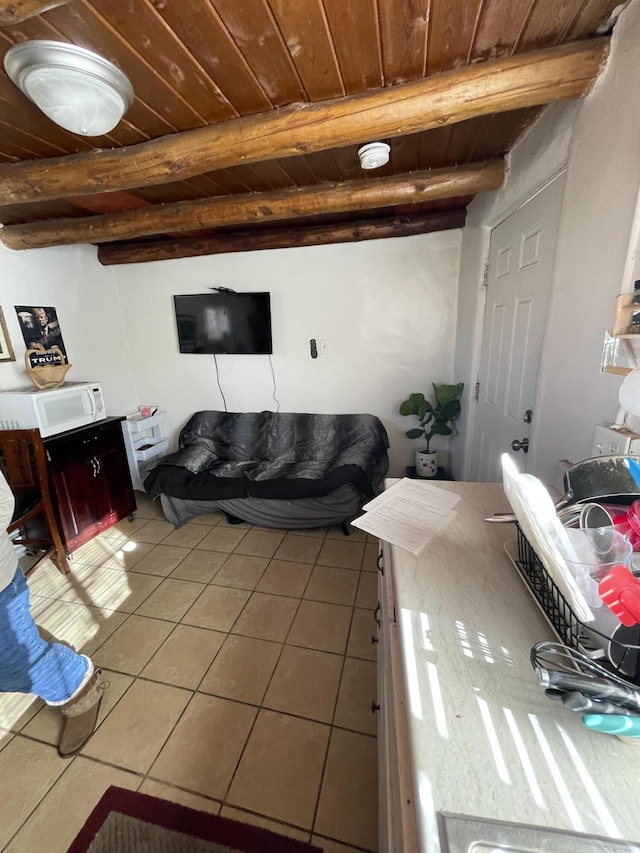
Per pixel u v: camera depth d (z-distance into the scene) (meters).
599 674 0.50
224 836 1.04
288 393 3.29
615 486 0.70
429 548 0.85
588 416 1.07
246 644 1.67
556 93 1.09
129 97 1.17
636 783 0.42
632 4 0.88
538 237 1.51
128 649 1.66
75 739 1.28
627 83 0.90
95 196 2.01
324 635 1.71
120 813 1.10
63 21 0.91
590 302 1.06
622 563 0.58
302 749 1.25
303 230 2.78
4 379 2.39
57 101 1.07
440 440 3.14
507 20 0.96
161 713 1.38
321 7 0.91
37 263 2.60
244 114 1.33
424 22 0.97
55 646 1.28
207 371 3.40
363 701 1.40
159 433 3.55
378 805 1.07
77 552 2.42
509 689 0.53
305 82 1.18
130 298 3.35
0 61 1.03
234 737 1.29
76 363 2.92
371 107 1.22
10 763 1.25
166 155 1.43
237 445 3.16
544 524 0.57
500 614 0.66
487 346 2.21
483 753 0.45
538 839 0.37
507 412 1.88
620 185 0.92
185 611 1.88
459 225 2.60
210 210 2.11
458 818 0.39
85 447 2.46
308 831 1.05
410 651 0.59
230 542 2.50
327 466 2.84
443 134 1.54
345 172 1.86
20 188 1.60
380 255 2.85
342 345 3.09
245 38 0.99
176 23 0.93
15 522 1.93
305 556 2.32
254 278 3.09
